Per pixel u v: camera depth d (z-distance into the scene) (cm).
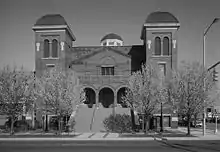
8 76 3775
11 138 3188
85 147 2295
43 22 5391
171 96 3766
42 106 4047
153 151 2005
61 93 3819
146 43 5266
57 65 4853
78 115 4531
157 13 5388
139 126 4341
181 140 2998
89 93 5622
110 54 5716
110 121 4338
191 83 3472
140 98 3856
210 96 4072
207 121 7719
